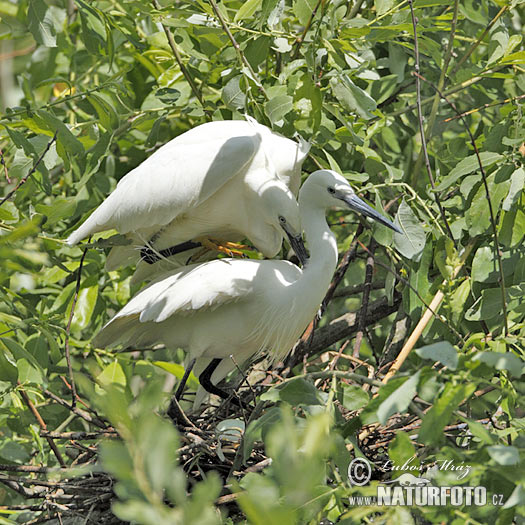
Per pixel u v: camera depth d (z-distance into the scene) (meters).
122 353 9.16
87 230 8.12
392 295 8.16
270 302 7.69
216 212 8.30
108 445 3.36
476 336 6.56
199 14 8.34
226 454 7.17
